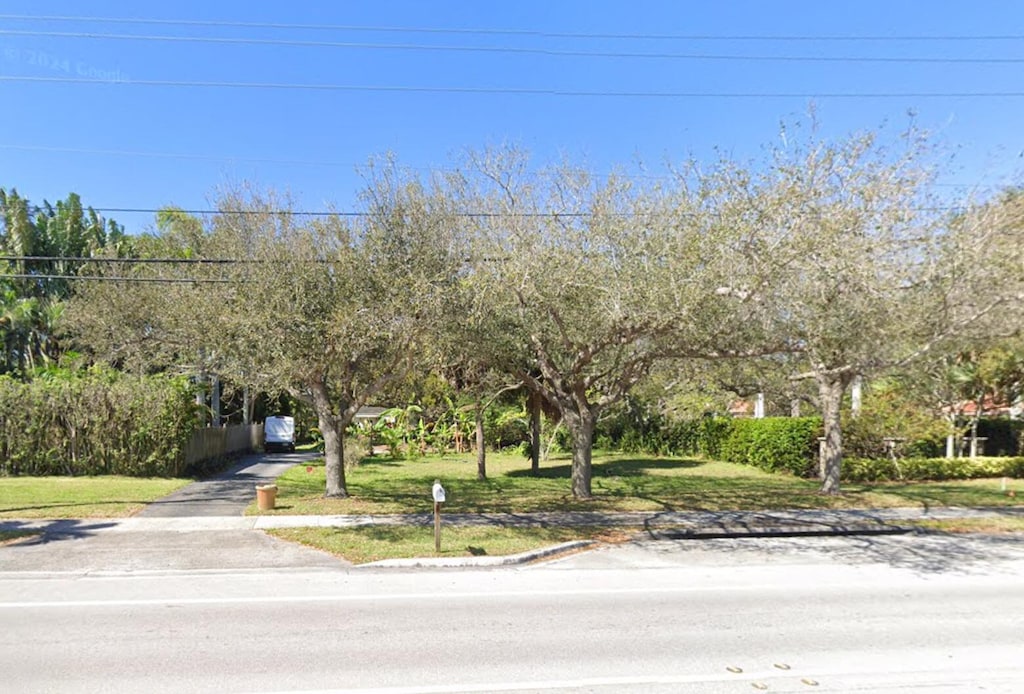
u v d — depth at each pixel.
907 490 18.20
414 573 9.80
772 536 12.92
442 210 13.34
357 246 13.30
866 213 10.90
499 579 9.48
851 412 21.70
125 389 20.78
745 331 12.88
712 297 11.66
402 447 32.56
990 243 12.45
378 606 7.98
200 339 14.98
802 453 22.05
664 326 12.12
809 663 6.04
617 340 13.51
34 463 20.25
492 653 6.28
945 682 5.58
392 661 6.04
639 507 15.20
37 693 5.29
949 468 21.02
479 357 14.34
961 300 12.71
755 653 6.30
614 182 12.48
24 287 38.44
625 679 5.63
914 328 13.23
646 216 12.16
